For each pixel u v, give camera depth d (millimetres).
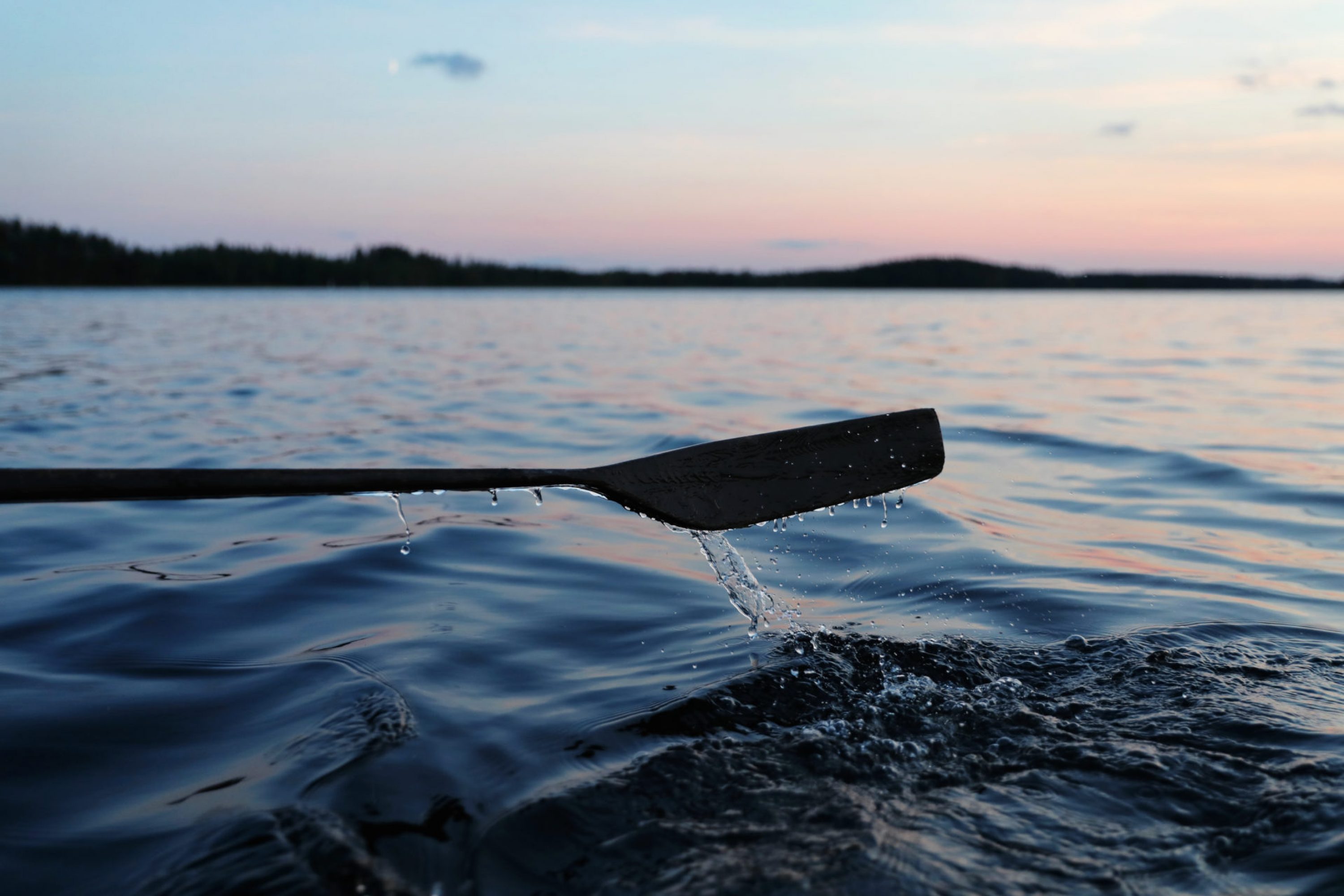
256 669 1824
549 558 2543
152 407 4984
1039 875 1216
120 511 2986
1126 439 4199
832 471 1880
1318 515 2932
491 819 1325
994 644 1911
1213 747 1478
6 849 1290
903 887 1196
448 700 1669
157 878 1223
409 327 13211
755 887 1201
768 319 15961
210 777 1449
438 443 4094
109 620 2078
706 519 1787
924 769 1446
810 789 1396
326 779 1419
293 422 4625
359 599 2211
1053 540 2688
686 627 2031
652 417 4840
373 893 1181
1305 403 5242
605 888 1203
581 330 12711
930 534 2740
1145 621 2035
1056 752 1478
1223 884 1192
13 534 2719
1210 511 3000
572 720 1595
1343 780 1372
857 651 1862
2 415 4566
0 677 1795
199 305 21531
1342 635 1938
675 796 1381
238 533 2766
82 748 1539
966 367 7477
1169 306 23594
